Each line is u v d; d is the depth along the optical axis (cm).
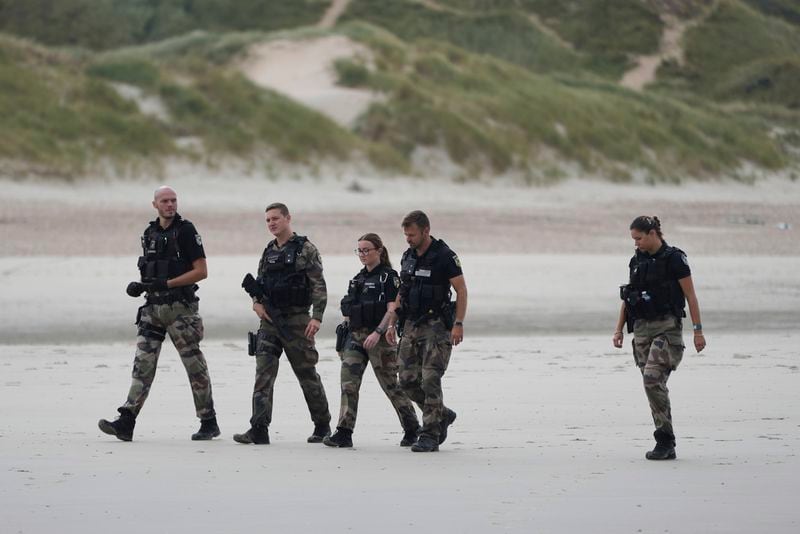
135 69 15475
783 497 2414
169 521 2192
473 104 17300
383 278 3189
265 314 3225
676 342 2973
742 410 3656
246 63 18338
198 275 3272
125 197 12306
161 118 14512
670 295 2966
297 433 3416
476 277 8031
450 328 3105
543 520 2205
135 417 3197
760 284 8044
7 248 8988
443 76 18425
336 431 3164
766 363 4781
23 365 4688
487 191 14862
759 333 6038
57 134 13338
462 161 15512
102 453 2942
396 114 16038
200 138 14250
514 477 2641
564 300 7156
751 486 2528
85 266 8112
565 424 3453
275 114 15012
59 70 14975
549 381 4288
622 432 3312
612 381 4288
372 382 4441
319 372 4631
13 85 14038
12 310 6456
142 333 3275
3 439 3155
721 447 3044
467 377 4381
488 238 10625
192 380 3256
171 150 13725
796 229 12725
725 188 17762
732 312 6831
